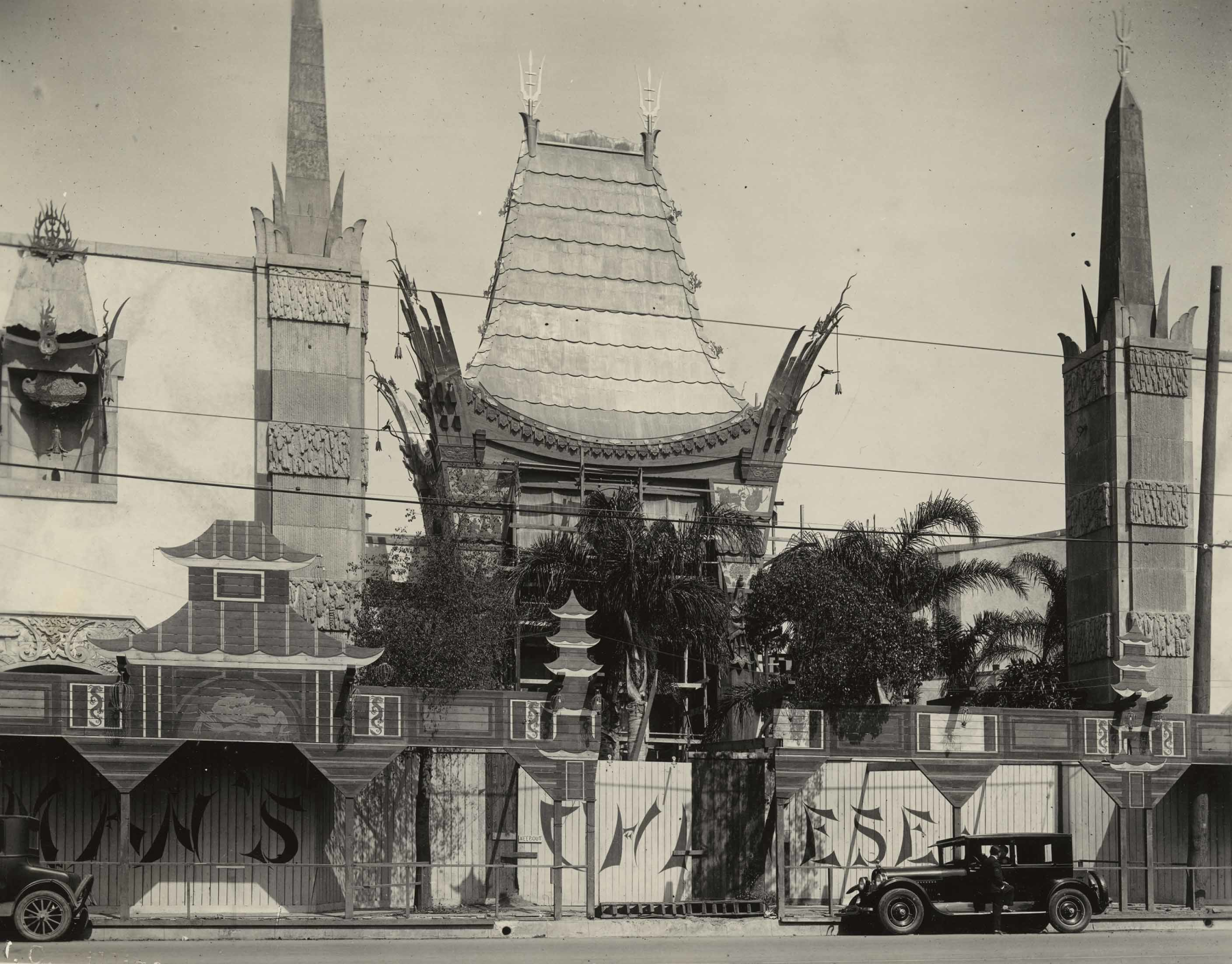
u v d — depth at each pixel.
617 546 44.09
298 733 32.22
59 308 39.62
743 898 37.97
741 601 49.59
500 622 38.25
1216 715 38.78
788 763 35.03
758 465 61.34
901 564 44.22
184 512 40.00
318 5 43.09
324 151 42.59
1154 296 48.78
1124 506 47.09
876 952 25.48
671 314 64.56
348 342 41.53
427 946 26.88
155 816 35.16
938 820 40.62
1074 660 48.69
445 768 38.12
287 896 35.53
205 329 40.75
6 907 27.30
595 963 23.05
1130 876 42.00
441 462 55.72
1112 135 49.31
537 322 62.59
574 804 35.84
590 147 65.94
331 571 40.41
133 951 25.12
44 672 38.94
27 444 39.81
